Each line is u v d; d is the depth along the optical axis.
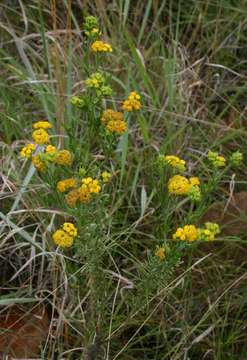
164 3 1.95
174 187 1.25
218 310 1.48
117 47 1.87
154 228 1.54
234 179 1.72
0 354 1.37
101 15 1.86
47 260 1.50
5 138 1.70
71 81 1.67
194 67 1.97
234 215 1.59
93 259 1.23
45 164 1.24
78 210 1.19
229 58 2.02
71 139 1.36
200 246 1.57
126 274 1.50
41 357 1.32
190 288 1.47
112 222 1.50
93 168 1.36
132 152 1.68
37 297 1.42
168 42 2.03
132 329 1.45
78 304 1.35
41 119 1.78
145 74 1.73
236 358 1.43
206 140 1.79
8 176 1.54
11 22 2.01
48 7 2.03
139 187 1.66
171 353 1.41
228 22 2.06
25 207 1.54
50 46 1.92
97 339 1.30
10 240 1.54
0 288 1.45
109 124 1.29
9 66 1.77
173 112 1.79
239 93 1.91
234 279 1.51
